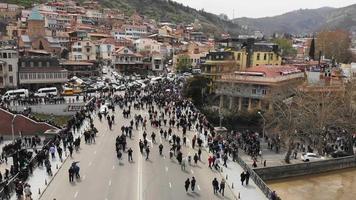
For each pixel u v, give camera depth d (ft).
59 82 285.84
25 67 271.69
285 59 388.78
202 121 190.19
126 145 152.56
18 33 425.69
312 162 158.51
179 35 631.97
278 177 150.10
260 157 165.78
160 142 159.02
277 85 225.76
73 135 165.68
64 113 221.05
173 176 121.80
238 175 125.80
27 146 166.91
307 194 140.05
